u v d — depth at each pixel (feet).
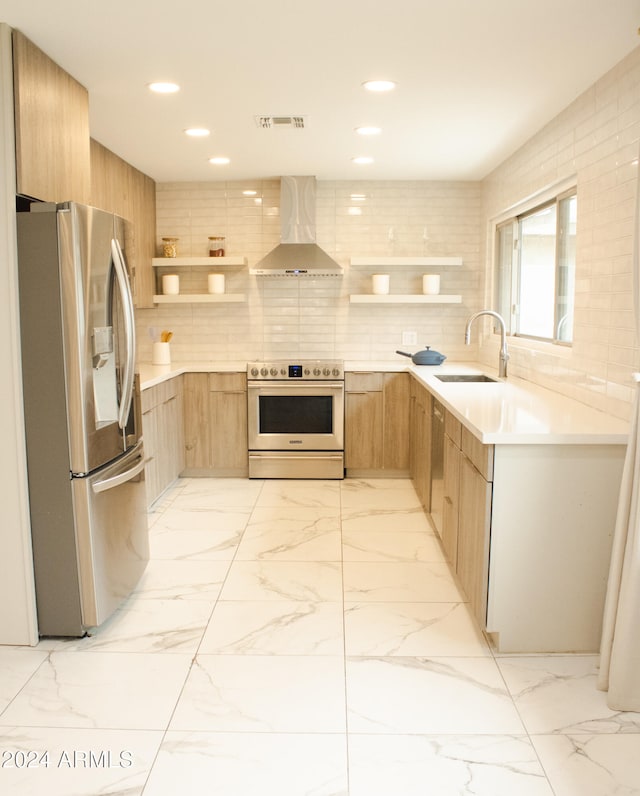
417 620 9.64
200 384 17.22
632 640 7.33
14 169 8.22
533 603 8.60
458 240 18.17
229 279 18.47
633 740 6.97
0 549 8.80
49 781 6.35
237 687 7.93
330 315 18.51
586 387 10.37
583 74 9.76
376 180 17.99
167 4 7.49
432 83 10.14
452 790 6.22
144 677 8.16
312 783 6.30
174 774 6.43
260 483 17.12
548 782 6.33
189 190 18.22
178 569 11.50
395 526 13.71
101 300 8.91
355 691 7.84
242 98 10.87
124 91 10.52
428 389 13.75
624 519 7.58
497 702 7.63
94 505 8.82
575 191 11.66
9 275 8.29
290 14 7.76
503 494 8.39
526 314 15.34
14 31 8.12
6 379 8.46
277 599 10.32
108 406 9.25
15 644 8.96
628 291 8.96
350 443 17.35
